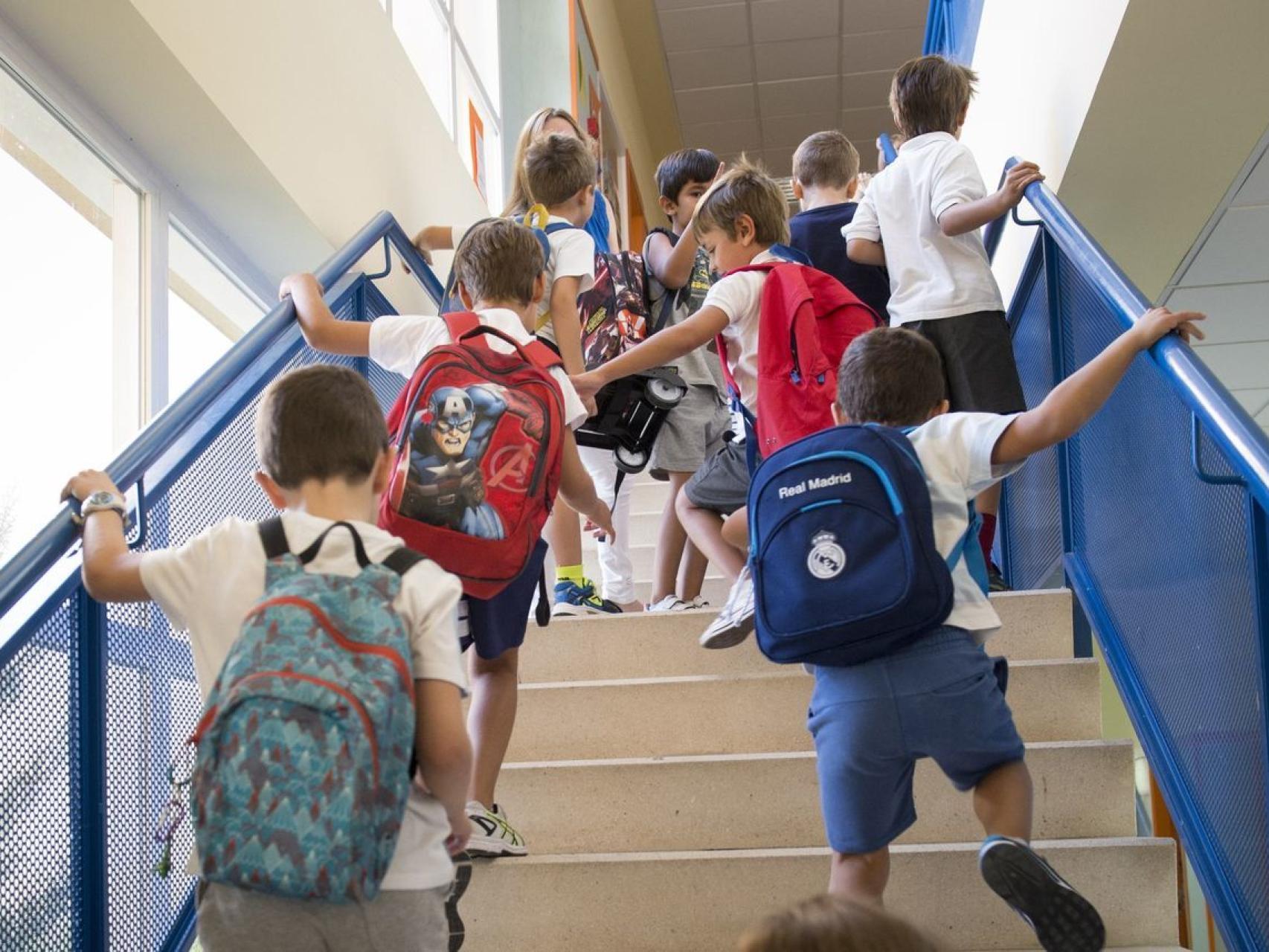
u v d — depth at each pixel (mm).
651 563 4578
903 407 2127
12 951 1739
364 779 1392
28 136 2684
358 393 1686
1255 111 3346
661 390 3521
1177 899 2322
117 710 2010
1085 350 2961
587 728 2969
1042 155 3932
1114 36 3098
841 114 10523
